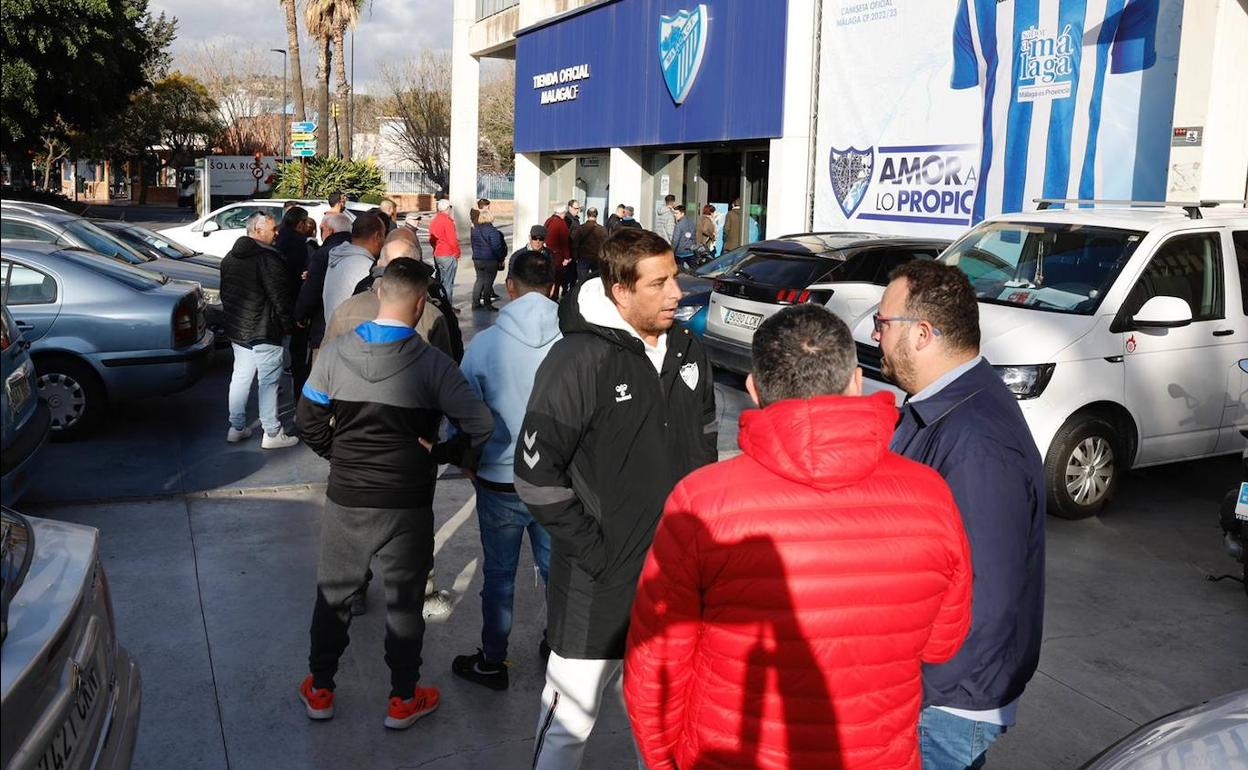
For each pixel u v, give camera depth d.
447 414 3.74
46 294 7.71
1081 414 6.28
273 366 7.48
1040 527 2.51
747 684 2.01
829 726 2.02
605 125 20.95
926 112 12.69
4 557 2.61
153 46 43.34
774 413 2.05
